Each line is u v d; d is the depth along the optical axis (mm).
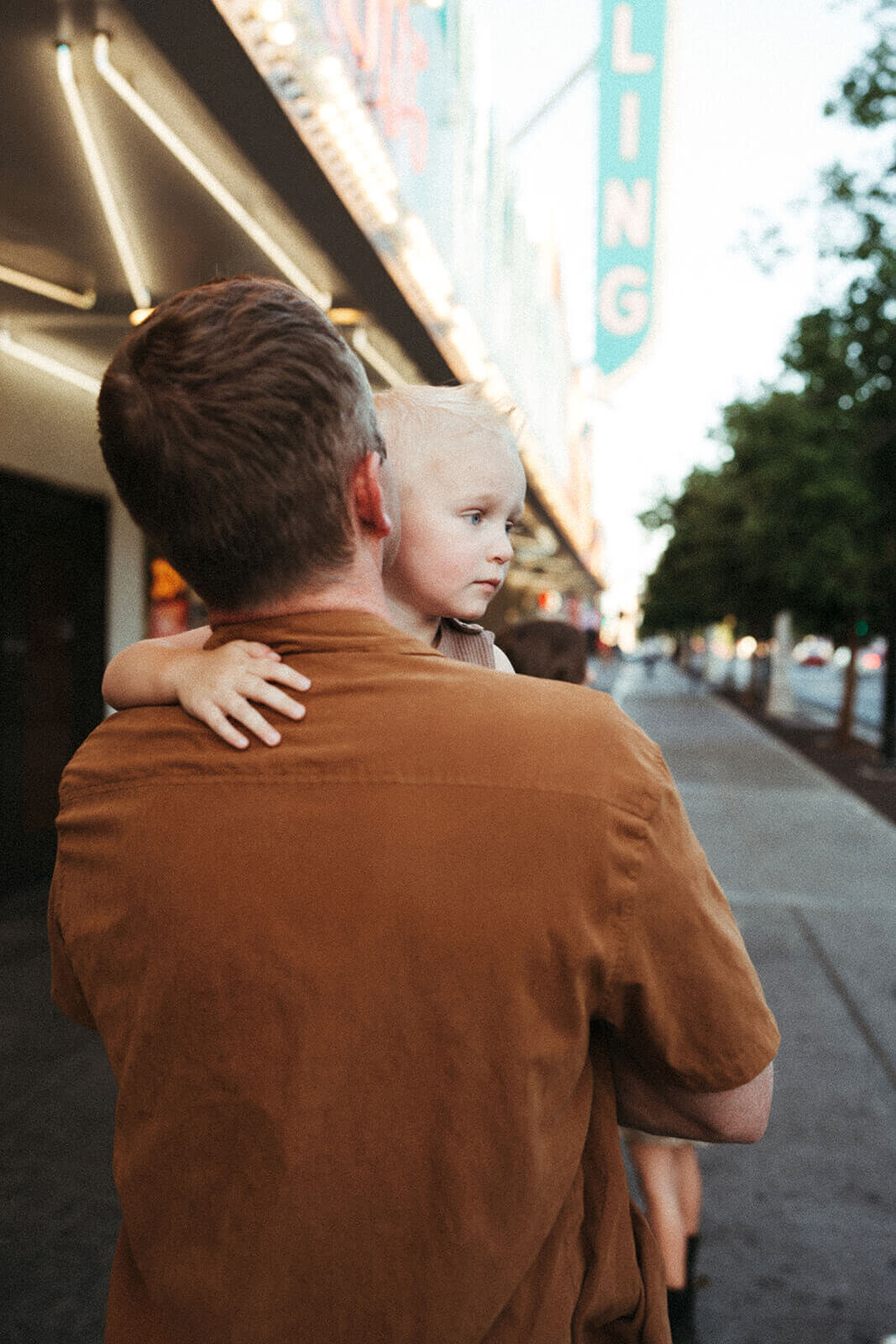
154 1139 906
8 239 4453
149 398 920
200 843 898
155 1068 905
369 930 848
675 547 35344
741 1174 3436
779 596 18438
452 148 6258
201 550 965
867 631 17938
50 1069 3918
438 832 858
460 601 1247
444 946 841
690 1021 914
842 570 13875
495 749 879
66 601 7191
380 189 3914
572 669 2566
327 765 892
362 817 868
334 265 4527
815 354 10367
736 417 16422
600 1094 1015
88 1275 2727
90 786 988
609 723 917
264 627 991
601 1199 993
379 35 4094
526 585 29266
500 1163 848
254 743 921
